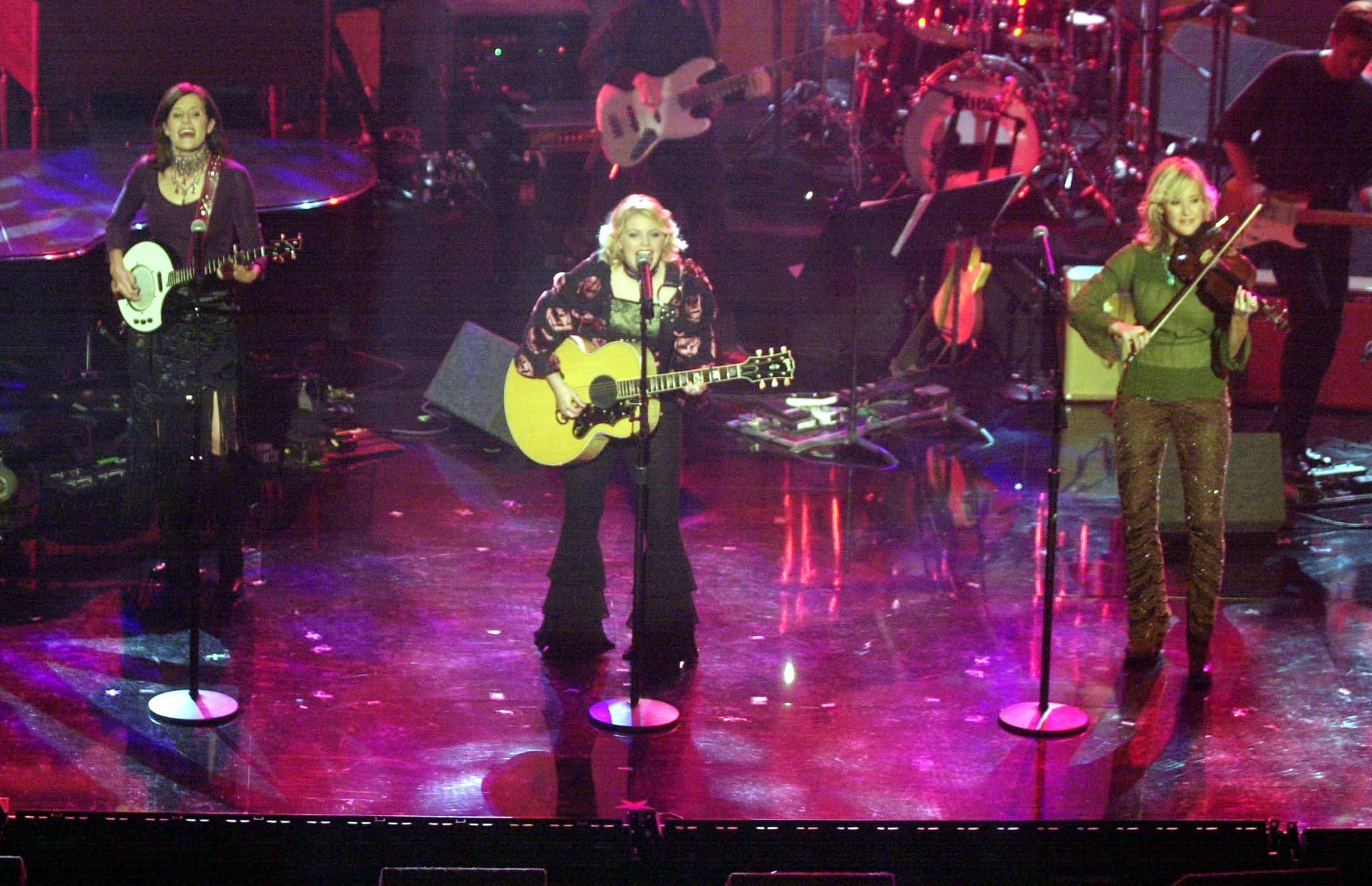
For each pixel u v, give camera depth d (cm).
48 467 2569
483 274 3725
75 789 1673
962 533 2556
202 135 2053
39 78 3416
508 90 4453
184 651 2048
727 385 3250
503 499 2678
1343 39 2609
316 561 2375
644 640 2039
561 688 1970
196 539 1923
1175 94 4281
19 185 2792
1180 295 1947
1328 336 2759
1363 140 2689
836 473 2836
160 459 2158
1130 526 2041
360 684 1964
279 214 2738
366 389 3234
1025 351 3453
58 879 1590
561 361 1977
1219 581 1989
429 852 1596
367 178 2928
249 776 1717
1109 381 3250
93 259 2548
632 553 2436
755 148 4659
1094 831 1612
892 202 2839
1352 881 1606
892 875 1363
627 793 1705
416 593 2264
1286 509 2592
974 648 2119
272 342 2845
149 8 3456
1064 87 4216
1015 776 1761
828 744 1834
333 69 4175
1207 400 1981
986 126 4047
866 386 3216
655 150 3400
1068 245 3712
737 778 1745
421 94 4500
